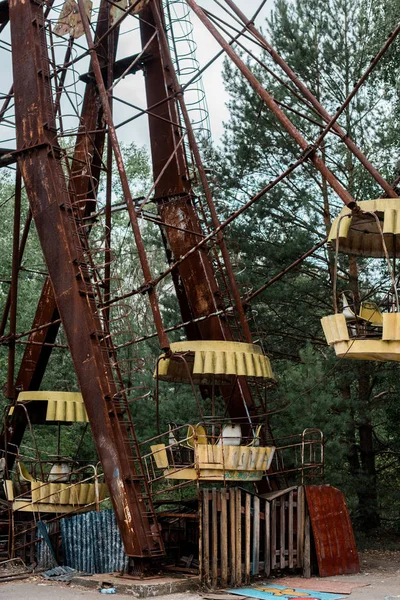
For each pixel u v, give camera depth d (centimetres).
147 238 2711
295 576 1578
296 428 2080
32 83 1703
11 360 1948
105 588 1405
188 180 1873
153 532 1502
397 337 1199
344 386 2373
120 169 1570
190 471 1489
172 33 2056
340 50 2447
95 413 1534
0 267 3512
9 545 1762
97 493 1634
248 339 1744
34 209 1661
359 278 2506
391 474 2567
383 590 1392
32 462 2002
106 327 1600
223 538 1445
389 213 1228
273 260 2388
